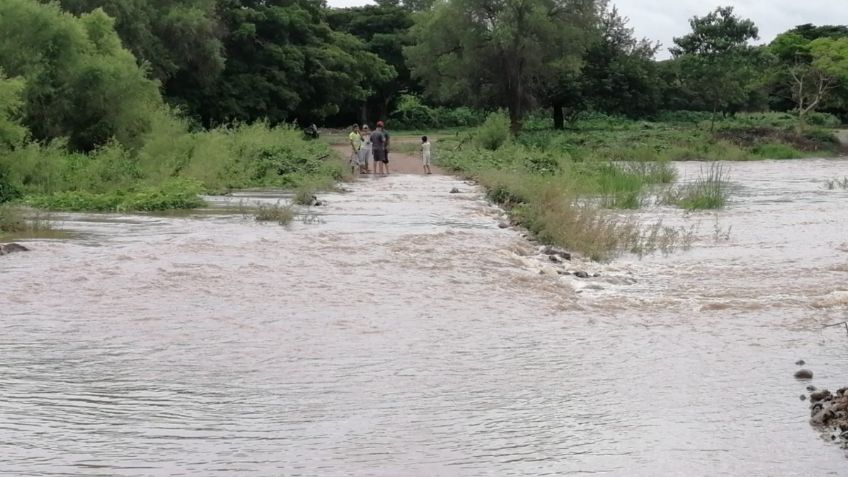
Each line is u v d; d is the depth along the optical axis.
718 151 58.38
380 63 78.00
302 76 70.56
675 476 6.27
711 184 30.06
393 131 80.38
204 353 9.41
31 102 31.59
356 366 9.01
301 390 8.19
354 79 74.75
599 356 9.51
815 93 75.00
